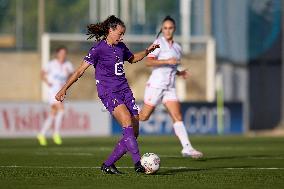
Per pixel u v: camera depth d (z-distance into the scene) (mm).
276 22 105312
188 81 102875
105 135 80438
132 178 31719
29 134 78938
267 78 105688
